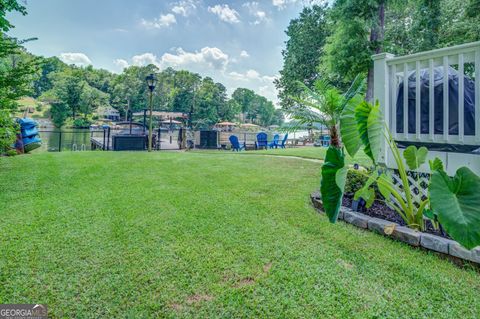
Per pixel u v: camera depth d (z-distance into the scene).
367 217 2.75
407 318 1.48
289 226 2.71
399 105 3.47
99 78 55.81
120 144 11.40
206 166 6.14
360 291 1.71
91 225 2.65
